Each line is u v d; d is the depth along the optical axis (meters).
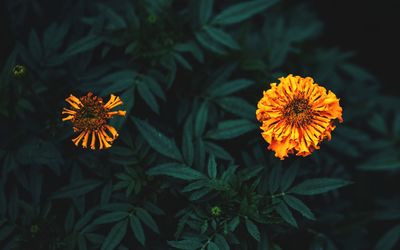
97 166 0.50
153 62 0.52
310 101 0.47
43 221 0.48
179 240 0.48
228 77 0.54
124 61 0.53
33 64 0.52
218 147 0.50
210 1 0.54
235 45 0.53
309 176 0.51
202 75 0.54
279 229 0.48
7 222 0.49
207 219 0.47
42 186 0.51
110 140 0.47
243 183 0.48
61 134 0.49
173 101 0.54
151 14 0.54
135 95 0.53
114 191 0.50
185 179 0.48
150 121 0.53
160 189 0.49
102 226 0.49
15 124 0.50
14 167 0.49
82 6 0.56
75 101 0.47
